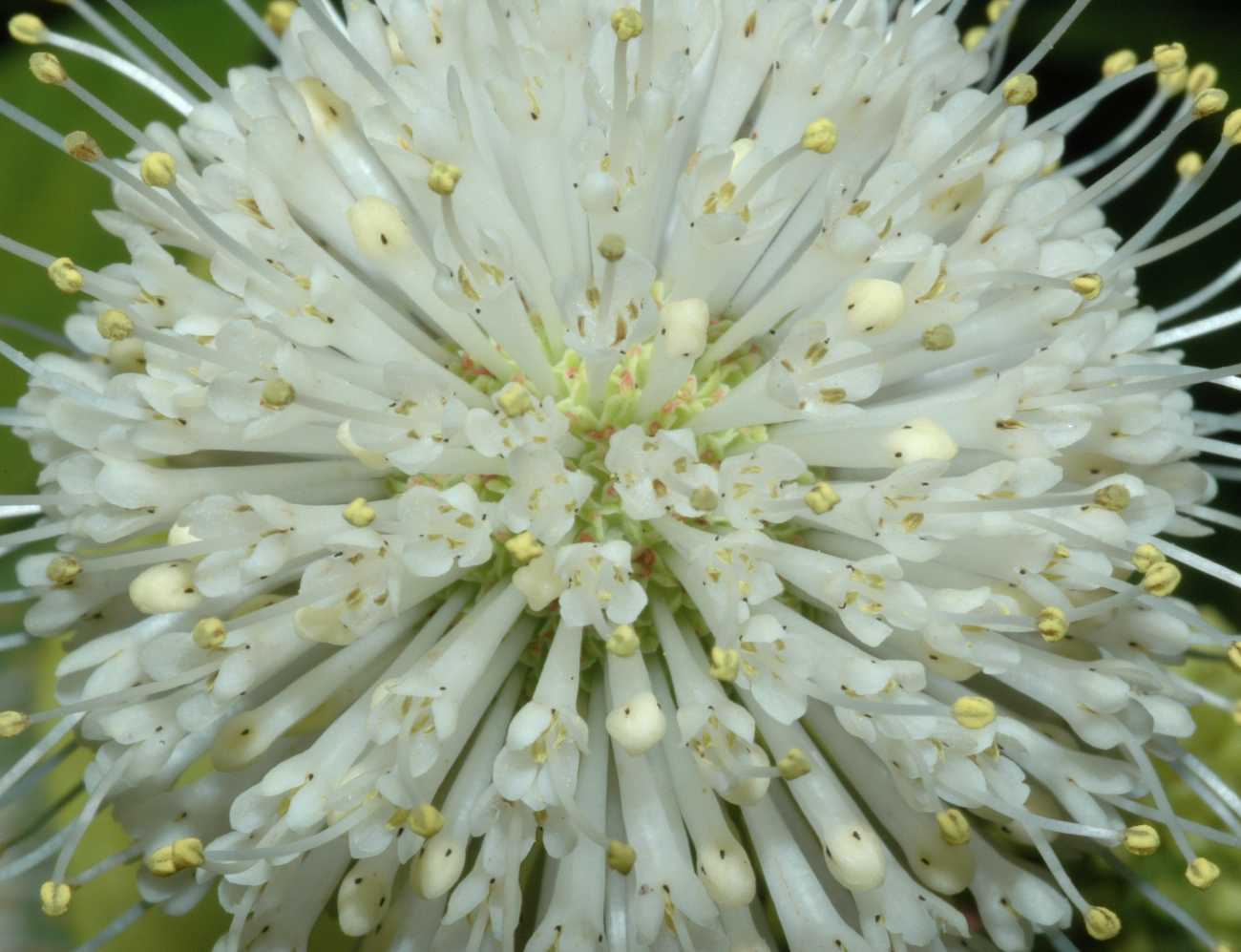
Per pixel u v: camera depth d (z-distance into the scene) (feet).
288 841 0.17
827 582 0.17
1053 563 0.17
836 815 0.17
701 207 0.17
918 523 0.17
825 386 0.17
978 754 0.17
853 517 0.17
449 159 0.17
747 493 0.17
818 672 0.17
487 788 0.17
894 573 0.17
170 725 0.17
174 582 0.17
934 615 0.17
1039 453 0.17
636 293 0.17
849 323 0.17
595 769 0.17
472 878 0.17
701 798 0.17
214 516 0.17
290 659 0.17
